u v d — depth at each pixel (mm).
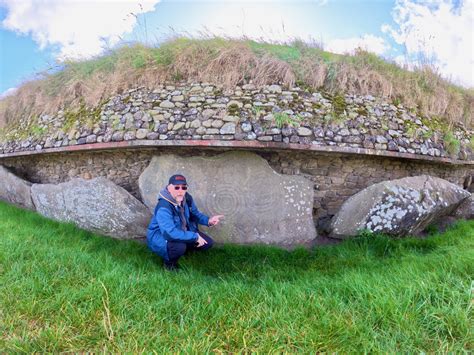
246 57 4730
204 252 3945
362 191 4414
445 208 4480
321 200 4738
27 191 5672
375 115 4664
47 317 2143
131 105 4559
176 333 2023
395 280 2611
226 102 4344
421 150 4711
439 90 5664
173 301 2398
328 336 1988
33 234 3828
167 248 3373
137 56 5137
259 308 2316
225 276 3365
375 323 2098
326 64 4922
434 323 2039
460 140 5422
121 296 2385
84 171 5234
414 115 5039
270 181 4469
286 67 4703
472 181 6574
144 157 4727
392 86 5059
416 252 3773
